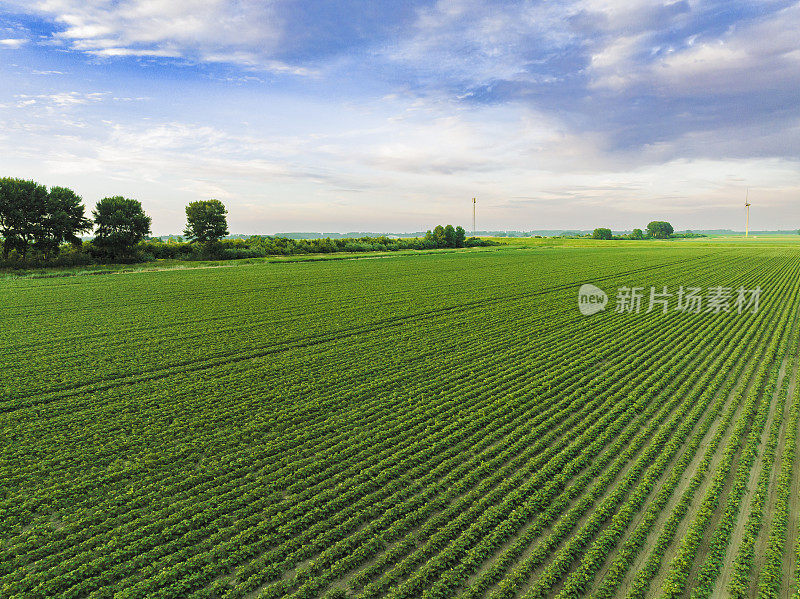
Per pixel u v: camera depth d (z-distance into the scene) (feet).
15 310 110.93
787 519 35.22
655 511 36.14
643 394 59.26
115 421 52.75
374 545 33.47
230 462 44.55
